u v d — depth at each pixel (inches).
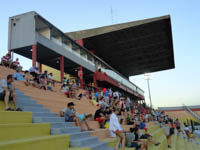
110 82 1134.4
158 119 989.2
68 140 201.9
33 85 426.0
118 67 1948.8
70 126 263.3
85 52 949.2
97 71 1042.1
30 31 599.8
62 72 718.5
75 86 555.2
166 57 1743.4
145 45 1460.4
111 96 841.5
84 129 290.5
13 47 613.0
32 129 189.3
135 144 287.7
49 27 674.2
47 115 263.6
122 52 1558.8
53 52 698.2
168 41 1422.2
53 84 556.1
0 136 155.6
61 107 373.7
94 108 558.6
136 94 1911.9
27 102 288.7
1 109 235.0
